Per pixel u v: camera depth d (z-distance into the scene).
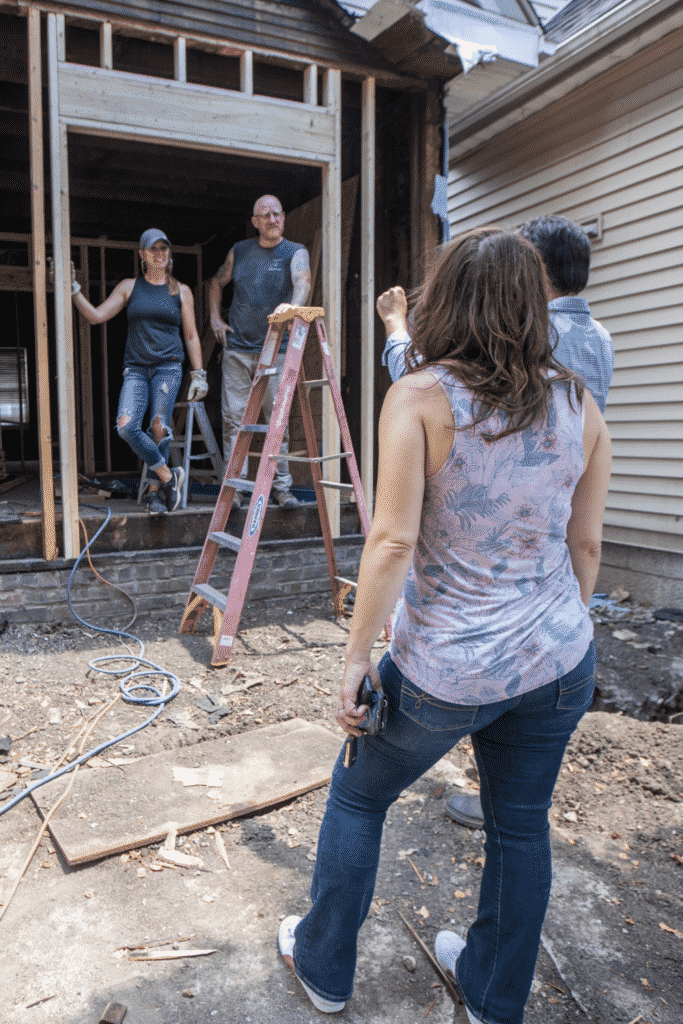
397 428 1.40
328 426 5.23
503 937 1.60
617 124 6.19
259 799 2.69
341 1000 1.80
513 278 1.42
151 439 4.81
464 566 1.45
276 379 5.12
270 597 5.03
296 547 5.09
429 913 2.21
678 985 2.00
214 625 4.03
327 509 4.93
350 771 1.65
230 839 2.52
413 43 5.01
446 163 5.66
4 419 10.66
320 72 5.12
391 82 5.35
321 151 4.97
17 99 5.69
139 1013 1.80
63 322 4.25
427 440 1.41
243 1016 1.81
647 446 6.16
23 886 2.25
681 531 5.89
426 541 1.48
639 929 2.21
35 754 2.96
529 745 1.53
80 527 4.47
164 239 4.72
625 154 6.15
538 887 1.57
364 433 5.35
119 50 4.96
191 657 4.01
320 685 3.73
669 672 4.64
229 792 2.72
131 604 4.59
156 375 4.93
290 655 4.11
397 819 2.68
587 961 2.07
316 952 1.76
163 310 4.83
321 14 4.89
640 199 6.05
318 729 3.24
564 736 1.54
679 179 5.70
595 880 2.42
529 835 1.58
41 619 4.34
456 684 1.42
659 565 6.04
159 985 1.90
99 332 10.71
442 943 1.98
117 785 2.74
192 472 7.12
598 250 6.53
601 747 3.22
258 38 4.70
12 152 6.44
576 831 2.71
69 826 2.48
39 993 1.85
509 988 1.62
